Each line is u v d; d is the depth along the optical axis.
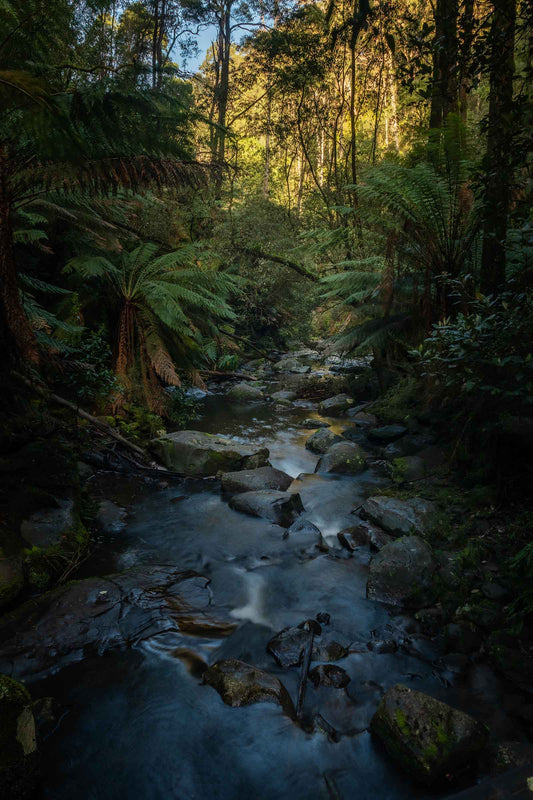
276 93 12.49
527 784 1.38
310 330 13.38
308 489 4.41
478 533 3.11
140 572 2.95
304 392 8.62
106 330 6.11
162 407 5.80
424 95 2.83
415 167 5.20
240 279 6.75
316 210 10.67
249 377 9.59
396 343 6.66
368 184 5.43
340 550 3.36
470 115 8.79
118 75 3.84
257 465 4.86
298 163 18.64
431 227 4.99
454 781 1.72
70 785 1.70
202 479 4.62
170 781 1.73
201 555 3.27
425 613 2.60
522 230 2.98
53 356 4.60
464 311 4.11
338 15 10.12
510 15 2.52
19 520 3.01
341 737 1.91
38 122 2.54
